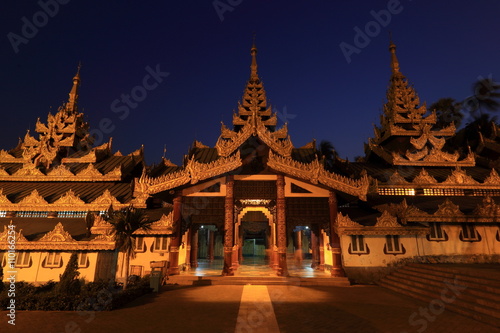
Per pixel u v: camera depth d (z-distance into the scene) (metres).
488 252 21.92
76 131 35.25
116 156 34.31
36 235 21.44
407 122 36.84
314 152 29.86
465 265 18.89
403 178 28.16
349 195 23.64
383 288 19.47
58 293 14.76
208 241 39.59
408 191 27.88
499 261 21.69
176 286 20.03
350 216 24.70
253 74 32.53
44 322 11.58
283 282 20.55
